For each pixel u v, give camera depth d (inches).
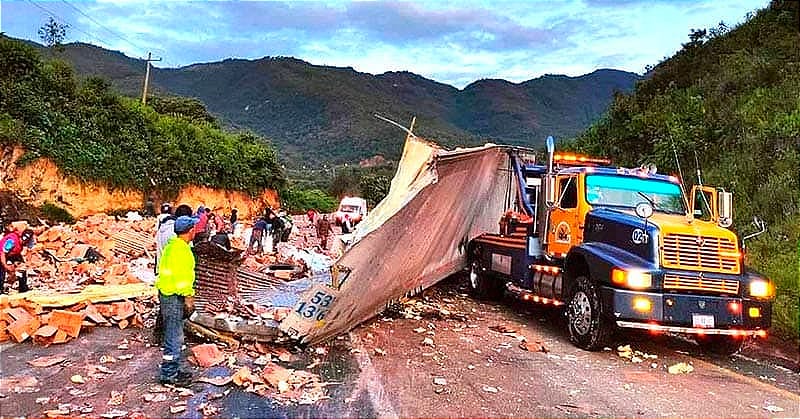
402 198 358.0
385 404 263.9
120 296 411.2
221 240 453.4
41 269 547.8
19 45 1153.4
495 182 538.0
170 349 279.7
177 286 277.4
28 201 1013.8
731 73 856.9
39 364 303.7
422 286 486.6
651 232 353.7
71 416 240.1
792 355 382.6
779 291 434.3
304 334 337.7
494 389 291.0
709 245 356.2
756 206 585.9
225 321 341.4
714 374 336.5
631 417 261.1
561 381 309.7
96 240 690.8
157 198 1333.7
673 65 1072.2
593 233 394.6
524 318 478.3
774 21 975.6
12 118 1059.3
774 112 699.4
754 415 268.7
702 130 751.7
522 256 468.1
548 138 447.5
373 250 358.6
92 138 1208.8
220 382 281.4
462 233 522.3
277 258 731.4
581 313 381.1
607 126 1011.3
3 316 350.0
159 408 251.8
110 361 314.2
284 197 2132.1
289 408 255.4
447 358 343.3
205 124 1891.0
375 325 414.3
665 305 343.6
